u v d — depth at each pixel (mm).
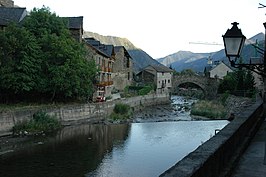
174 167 4988
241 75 58469
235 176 8078
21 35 35875
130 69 84312
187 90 101875
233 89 65812
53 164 21859
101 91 52938
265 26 14688
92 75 43500
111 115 47219
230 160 8523
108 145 28406
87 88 42219
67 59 38375
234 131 9320
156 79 87375
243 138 11430
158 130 37219
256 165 9102
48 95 41625
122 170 20797
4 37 34719
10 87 35875
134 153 25562
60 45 37875
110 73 63000
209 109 55219
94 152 25609
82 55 41531
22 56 35875
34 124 33188
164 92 82250
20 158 23250
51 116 36531
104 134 33938
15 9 47625
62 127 37062
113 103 49562
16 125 32062
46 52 38000
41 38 38938
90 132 34875
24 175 19391
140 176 19656
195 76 94750
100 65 53688
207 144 7094
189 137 33125
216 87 88938
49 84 38250
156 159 23781
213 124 42125
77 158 23609
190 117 50875
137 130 37062
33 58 36750
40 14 41062
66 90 39406
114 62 72500
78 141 29781
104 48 62688
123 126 40000
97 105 44500
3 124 30891
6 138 29844
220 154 7137
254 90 54125
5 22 43188
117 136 32906
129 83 83062
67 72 38219
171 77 97312
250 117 13422
